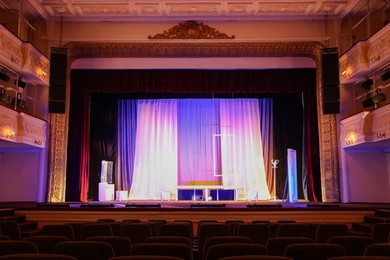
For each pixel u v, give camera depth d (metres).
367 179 13.74
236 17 14.27
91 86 15.07
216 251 3.40
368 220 8.49
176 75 15.13
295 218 8.70
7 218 8.13
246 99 16.58
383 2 13.08
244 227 5.39
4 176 13.77
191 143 16.52
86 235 5.37
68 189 14.72
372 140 11.87
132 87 15.07
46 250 4.11
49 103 13.05
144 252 3.46
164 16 14.19
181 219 8.70
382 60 11.40
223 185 15.98
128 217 8.77
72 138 14.98
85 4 13.16
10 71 12.48
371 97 12.62
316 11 13.77
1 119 10.81
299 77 15.17
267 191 15.99
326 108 13.20
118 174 16.14
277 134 16.28
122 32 14.33
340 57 13.93
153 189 16.08
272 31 14.34
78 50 14.43
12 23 13.61
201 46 14.29
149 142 16.41
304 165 15.57
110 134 16.19
